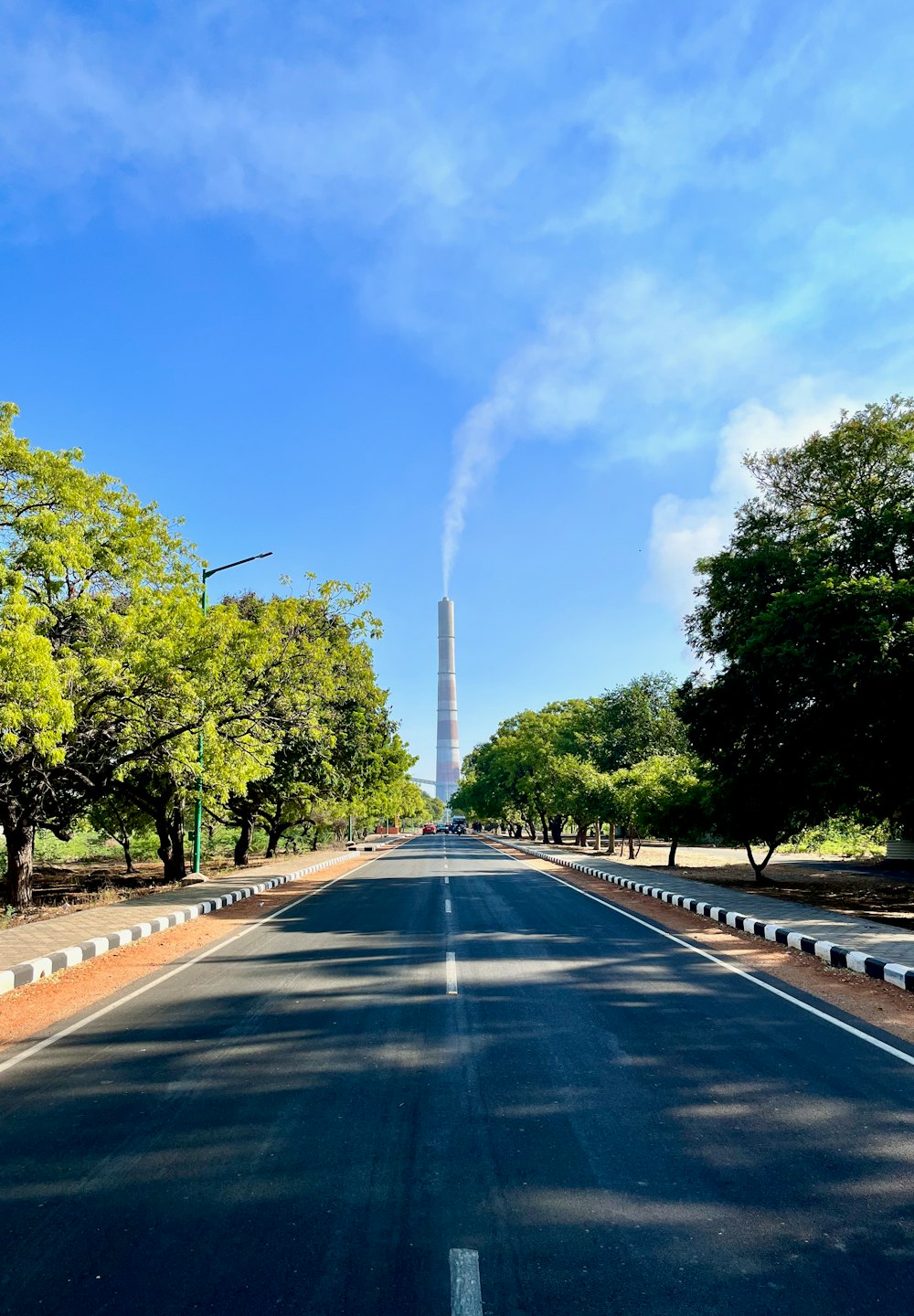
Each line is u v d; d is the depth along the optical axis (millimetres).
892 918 15523
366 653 31844
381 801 45125
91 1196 4148
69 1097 5621
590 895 19688
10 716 12594
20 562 14508
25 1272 3479
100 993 8961
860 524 18453
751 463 22484
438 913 15734
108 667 15547
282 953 11320
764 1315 3154
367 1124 5043
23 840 19250
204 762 21391
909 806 17734
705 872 28609
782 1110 5246
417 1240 3693
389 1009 7918
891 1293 3295
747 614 21281
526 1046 6648
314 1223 3857
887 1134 4863
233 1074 6051
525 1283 3352
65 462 15422
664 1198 4074
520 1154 4586
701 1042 6770
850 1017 7609
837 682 15664
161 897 18391
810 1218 3875
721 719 21672
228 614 19750
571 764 46125
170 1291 3332
